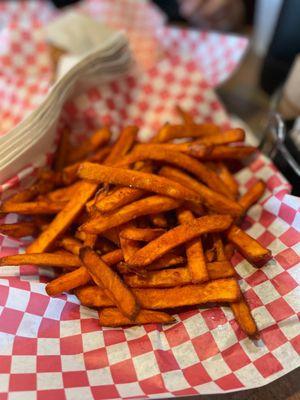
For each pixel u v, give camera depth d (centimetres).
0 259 19
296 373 19
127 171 20
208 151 21
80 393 16
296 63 26
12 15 44
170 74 29
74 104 27
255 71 39
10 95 29
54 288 18
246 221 22
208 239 21
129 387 17
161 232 20
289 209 21
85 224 19
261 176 24
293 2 29
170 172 21
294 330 18
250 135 29
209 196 21
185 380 17
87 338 19
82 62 24
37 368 17
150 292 19
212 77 34
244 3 44
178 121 28
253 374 17
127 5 40
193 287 18
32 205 21
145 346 18
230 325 18
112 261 20
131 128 24
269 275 19
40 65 34
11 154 21
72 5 46
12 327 18
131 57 29
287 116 27
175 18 46
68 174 23
